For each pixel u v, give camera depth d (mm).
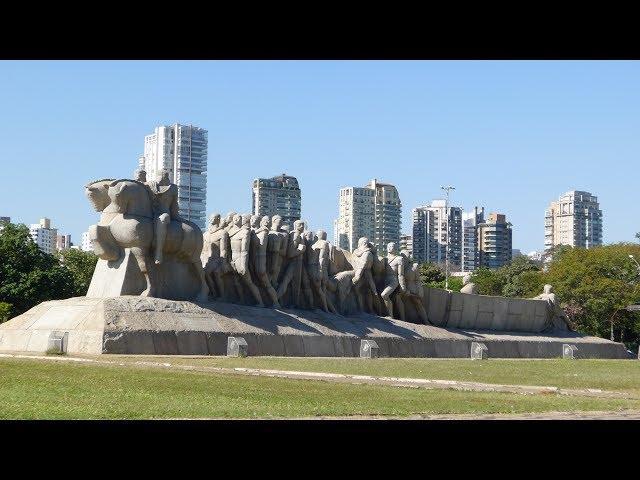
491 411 22578
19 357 33188
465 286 67438
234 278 50094
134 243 43906
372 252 58094
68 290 74500
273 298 51031
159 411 20328
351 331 52312
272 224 52969
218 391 24562
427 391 27188
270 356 43938
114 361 33312
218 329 43719
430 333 57812
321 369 34188
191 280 46594
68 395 22594
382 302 58219
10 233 72500
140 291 44250
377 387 27734
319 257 54125
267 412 20781
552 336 68688
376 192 196000
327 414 20844
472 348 50812
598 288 97125
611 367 44688
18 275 71000
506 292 117438
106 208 44906
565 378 35281
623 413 22984
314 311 53438
